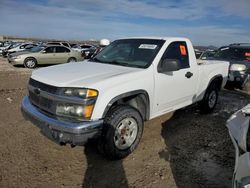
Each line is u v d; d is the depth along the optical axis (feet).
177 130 15.37
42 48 53.06
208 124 16.56
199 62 18.13
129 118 11.32
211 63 18.08
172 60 12.39
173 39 14.23
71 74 11.29
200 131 15.29
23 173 10.25
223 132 15.23
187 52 15.16
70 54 55.01
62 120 10.00
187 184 9.86
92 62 14.52
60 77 10.91
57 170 10.57
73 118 9.93
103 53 15.53
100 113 10.12
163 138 14.06
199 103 18.20
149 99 12.37
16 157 11.44
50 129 10.12
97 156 11.82
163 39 14.03
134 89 11.41
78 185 9.63
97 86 10.09
